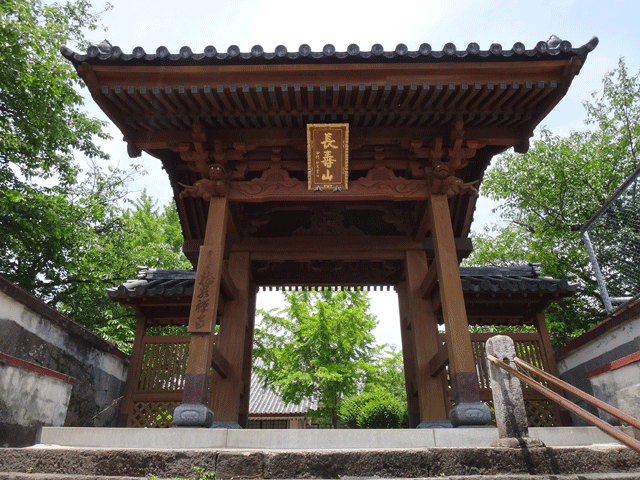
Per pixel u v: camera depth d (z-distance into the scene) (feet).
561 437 17.07
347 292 61.98
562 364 33.27
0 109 46.65
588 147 63.05
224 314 27.45
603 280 28.89
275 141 24.95
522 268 36.14
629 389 19.31
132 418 30.25
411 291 28.40
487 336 31.73
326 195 24.90
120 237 60.80
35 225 45.55
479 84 21.34
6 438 18.22
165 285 32.81
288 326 61.36
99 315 56.85
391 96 22.48
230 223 27.89
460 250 30.55
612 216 29.19
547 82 21.47
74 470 14.01
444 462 13.76
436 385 25.21
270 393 83.76
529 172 61.67
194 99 22.65
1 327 22.17
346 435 16.48
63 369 27.99
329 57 21.02
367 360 61.46
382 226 35.09
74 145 53.88
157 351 32.35
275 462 13.80
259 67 21.15
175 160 28.45
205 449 14.65
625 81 61.67
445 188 24.41
